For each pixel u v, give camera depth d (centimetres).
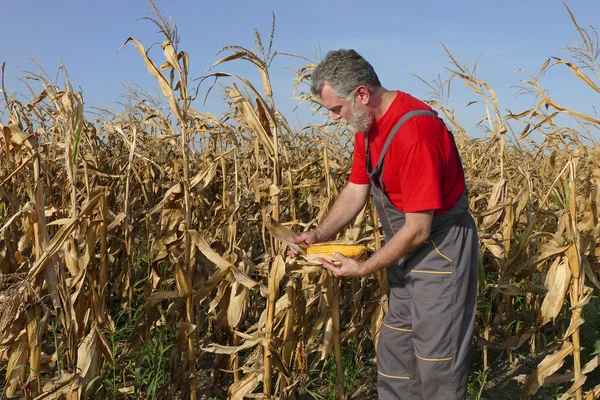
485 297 532
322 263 316
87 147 574
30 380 318
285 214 540
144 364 439
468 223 318
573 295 360
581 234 373
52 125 575
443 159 292
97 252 460
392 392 349
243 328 523
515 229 573
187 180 359
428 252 314
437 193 285
